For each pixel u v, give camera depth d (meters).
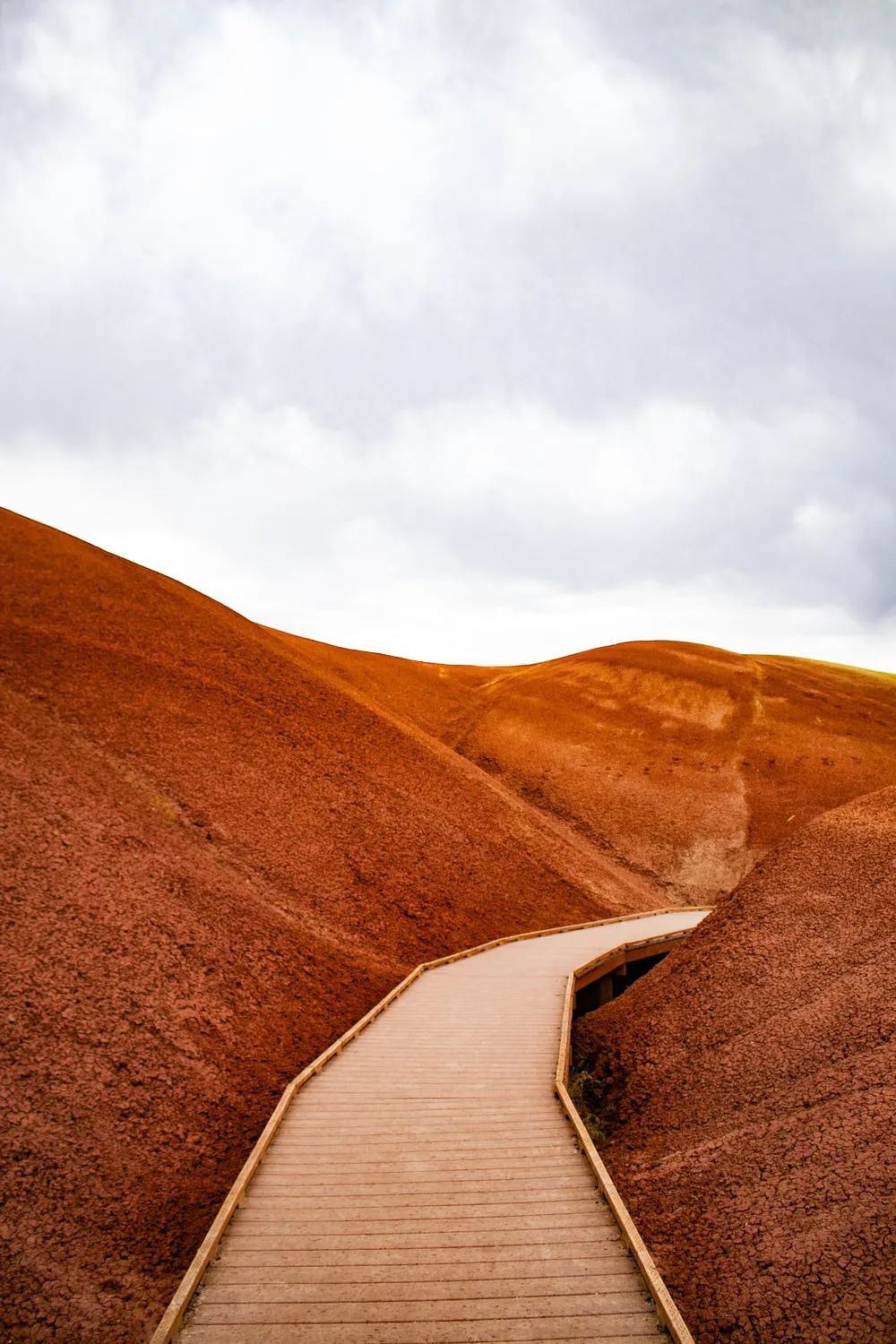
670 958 13.89
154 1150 7.77
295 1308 4.80
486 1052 9.86
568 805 41.19
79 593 28.69
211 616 33.38
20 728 17.20
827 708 50.50
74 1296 5.78
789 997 10.40
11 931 9.77
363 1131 7.36
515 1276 5.10
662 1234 6.77
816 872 12.84
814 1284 5.68
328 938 15.67
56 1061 8.26
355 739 28.88
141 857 13.43
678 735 48.03
